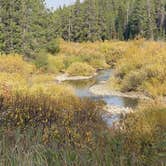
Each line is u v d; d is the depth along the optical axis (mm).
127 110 16812
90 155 3436
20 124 5340
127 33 79375
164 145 5453
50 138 4160
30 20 43344
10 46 41281
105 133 5363
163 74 22719
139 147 5082
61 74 37594
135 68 25750
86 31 70188
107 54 45000
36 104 6668
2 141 3566
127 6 81938
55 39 50781
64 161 3098
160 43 35125
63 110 7566
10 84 17219
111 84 26219
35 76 30234
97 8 74500
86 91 25234
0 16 41344
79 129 5465
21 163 2947
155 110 9836
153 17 73125
